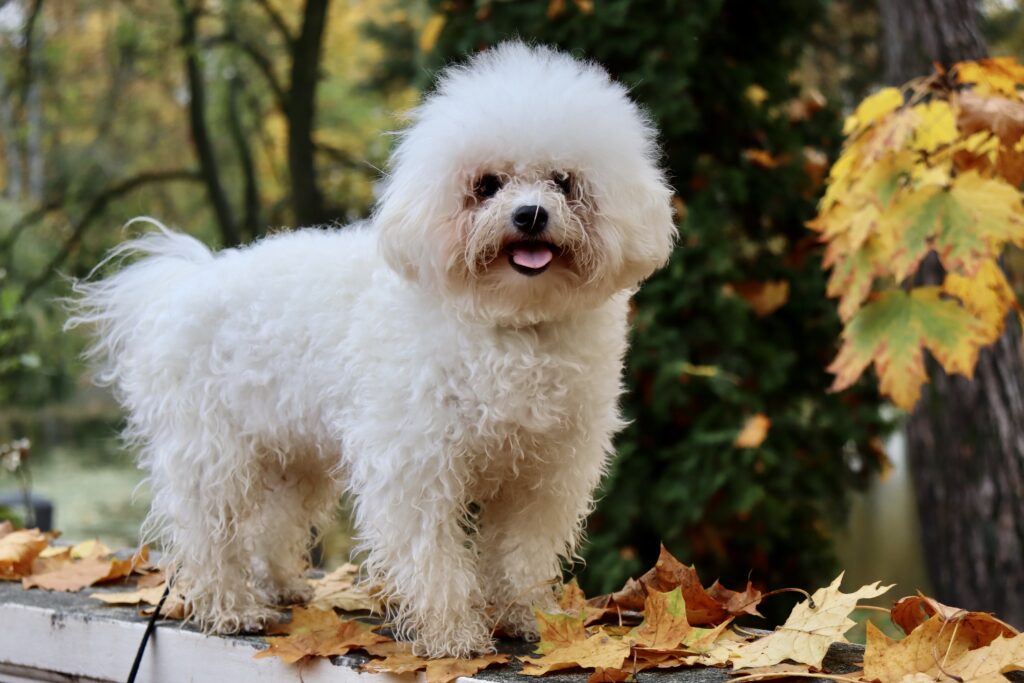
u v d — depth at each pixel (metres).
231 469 2.63
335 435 2.55
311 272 2.58
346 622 2.57
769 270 4.90
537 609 2.45
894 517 8.14
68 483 12.52
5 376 9.98
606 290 2.36
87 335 3.65
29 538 3.35
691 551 4.59
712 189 4.61
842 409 4.91
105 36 14.30
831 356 4.97
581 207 2.32
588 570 4.58
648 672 2.28
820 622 2.30
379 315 2.40
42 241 13.73
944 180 2.90
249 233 14.33
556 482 2.51
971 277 2.79
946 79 3.03
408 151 2.42
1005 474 4.39
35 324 10.80
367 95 13.02
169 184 15.76
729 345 4.61
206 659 2.59
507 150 2.29
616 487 4.54
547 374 2.33
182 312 2.67
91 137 15.04
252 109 14.73
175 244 2.96
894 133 2.86
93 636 2.76
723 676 2.24
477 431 2.32
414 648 2.40
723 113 4.77
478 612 2.49
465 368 2.30
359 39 13.46
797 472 4.77
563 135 2.29
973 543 4.46
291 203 13.56
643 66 4.47
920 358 2.96
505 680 2.23
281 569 3.01
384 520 2.37
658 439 4.64
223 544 2.66
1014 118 2.79
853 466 5.31
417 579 2.36
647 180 2.43
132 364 2.80
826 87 7.89
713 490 4.40
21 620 2.88
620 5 4.40
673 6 4.42
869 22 7.69
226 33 13.54
